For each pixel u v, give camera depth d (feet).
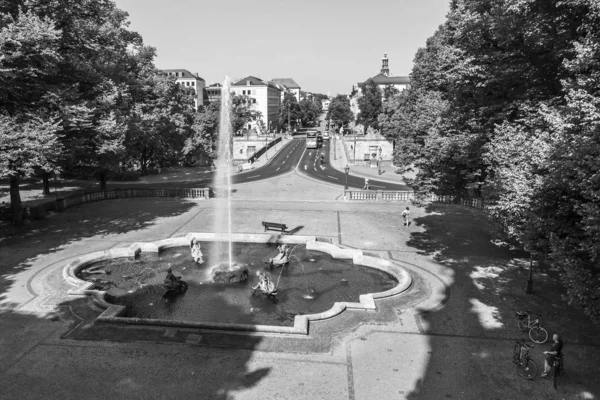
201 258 94.99
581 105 51.03
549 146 56.24
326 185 198.90
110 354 57.88
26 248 103.60
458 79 89.15
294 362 56.59
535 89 79.82
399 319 68.80
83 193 160.45
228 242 110.83
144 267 92.43
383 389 51.16
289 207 150.71
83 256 94.27
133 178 228.02
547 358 52.90
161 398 49.01
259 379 52.80
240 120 448.24
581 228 50.49
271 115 619.26
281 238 110.22
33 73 96.73
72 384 51.39
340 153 334.85
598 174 44.62
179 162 314.76
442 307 73.20
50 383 51.57
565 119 55.06
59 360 56.44
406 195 160.35
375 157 313.73
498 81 82.43
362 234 116.88
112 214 140.46
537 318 63.31
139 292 79.71
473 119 99.35
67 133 121.29
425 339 62.80
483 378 53.47
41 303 72.90
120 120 148.25
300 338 62.49
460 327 66.39
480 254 100.53
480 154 92.27
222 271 85.15
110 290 80.64
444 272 89.40
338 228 122.93
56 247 104.58
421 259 97.25
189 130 298.56
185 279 85.76
